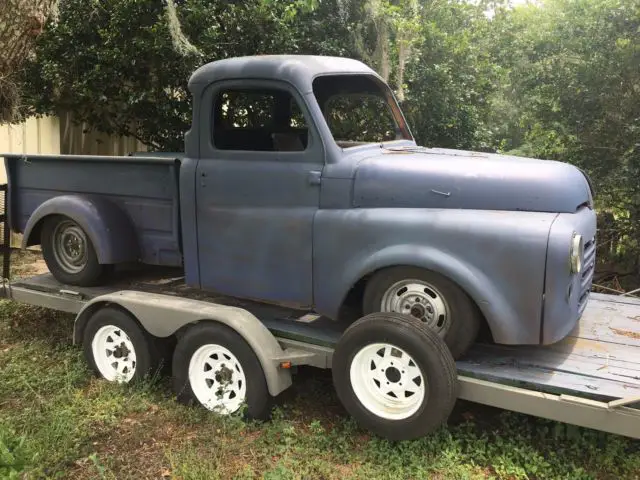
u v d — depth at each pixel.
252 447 3.36
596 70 6.60
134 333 3.96
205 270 4.03
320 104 3.84
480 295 3.08
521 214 3.18
